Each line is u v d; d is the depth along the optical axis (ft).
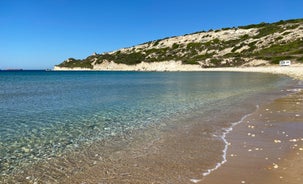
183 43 594.65
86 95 105.19
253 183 25.75
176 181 27.17
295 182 25.36
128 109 70.38
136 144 40.29
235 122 52.75
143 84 166.91
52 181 28.35
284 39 434.30
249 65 374.43
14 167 32.24
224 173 28.50
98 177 28.89
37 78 287.48
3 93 116.67
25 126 52.65
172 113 63.77
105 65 624.18
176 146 38.81
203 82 168.25
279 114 58.54
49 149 38.73
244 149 36.24
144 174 29.22
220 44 520.01
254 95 91.76
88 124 53.88
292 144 37.35
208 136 43.55
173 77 253.03
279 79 170.71
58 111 68.95
